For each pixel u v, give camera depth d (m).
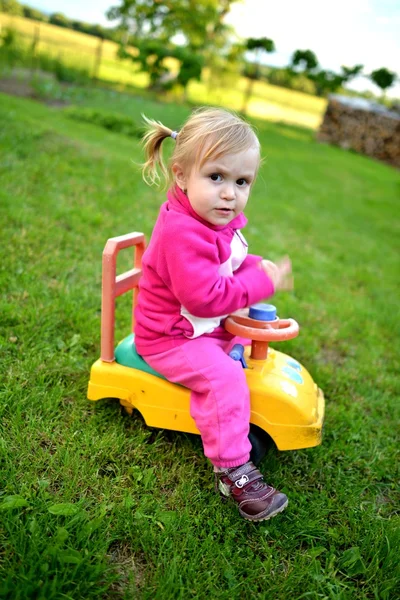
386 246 6.42
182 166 1.84
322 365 3.04
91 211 4.36
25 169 4.87
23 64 13.81
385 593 1.64
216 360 1.87
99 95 12.80
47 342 2.56
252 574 1.63
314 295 4.05
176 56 15.58
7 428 2.00
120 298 3.17
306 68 18.28
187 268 1.78
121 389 2.09
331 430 2.41
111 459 1.97
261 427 1.96
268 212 6.45
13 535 1.56
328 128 16.62
